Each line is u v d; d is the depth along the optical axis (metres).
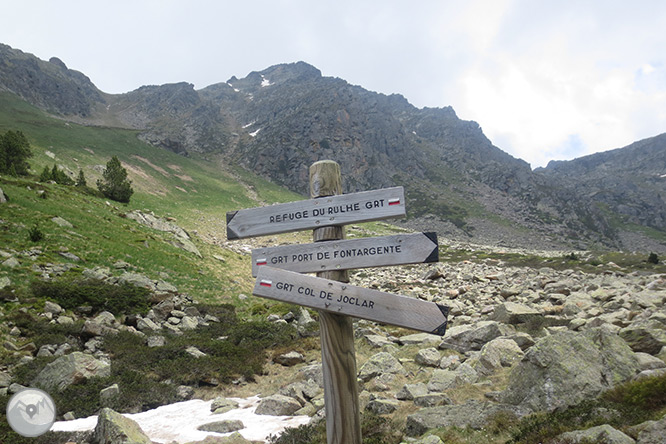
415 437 8.76
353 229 87.50
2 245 27.83
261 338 21.36
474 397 10.58
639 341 11.88
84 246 32.94
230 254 51.38
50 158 75.38
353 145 190.25
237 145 195.88
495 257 71.00
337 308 4.62
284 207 5.15
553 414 8.16
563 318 19.91
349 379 4.70
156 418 12.02
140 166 102.19
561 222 189.62
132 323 23.16
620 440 6.01
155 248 39.62
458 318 23.11
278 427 10.62
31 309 20.41
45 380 14.16
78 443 9.40
